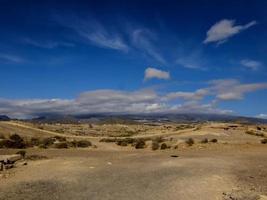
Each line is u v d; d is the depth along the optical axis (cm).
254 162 2617
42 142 5191
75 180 1758
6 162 2238
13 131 7725
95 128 17112
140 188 1588
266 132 7119
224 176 1945
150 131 12762
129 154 3256
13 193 1462
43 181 1725
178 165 2327
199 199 1434
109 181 1742
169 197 1442
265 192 1562
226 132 6562
